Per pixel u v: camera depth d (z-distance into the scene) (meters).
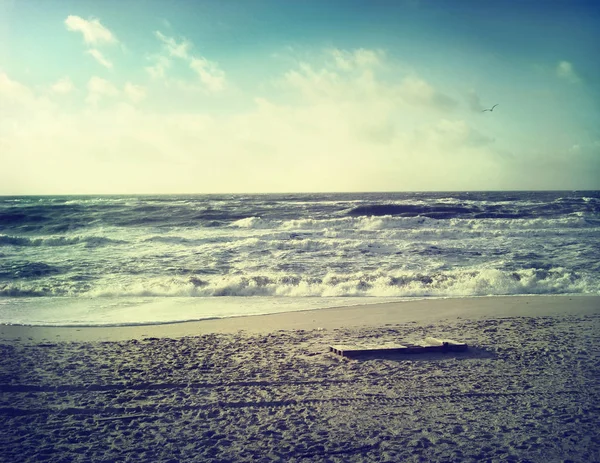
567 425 6.54
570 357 9.52
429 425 6.57
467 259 21.50
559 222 30.77
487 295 16.50
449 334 11.31
